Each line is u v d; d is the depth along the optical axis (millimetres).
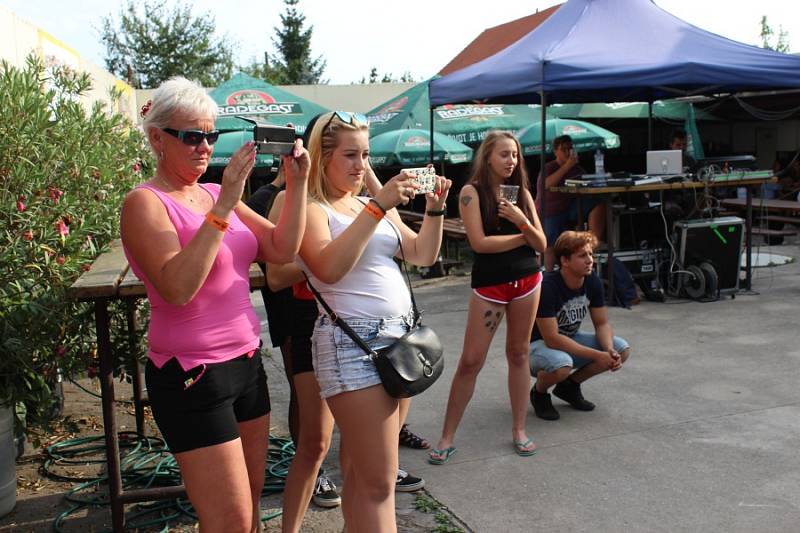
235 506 2275
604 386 5273
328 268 2379
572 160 8898
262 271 3086
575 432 4430
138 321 4520
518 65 7855
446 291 9133
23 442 4266
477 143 14828
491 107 15055
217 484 2252
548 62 7488
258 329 2473
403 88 20812
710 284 7781
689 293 7953
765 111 13594
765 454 4027
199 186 2531
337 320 2479
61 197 4043
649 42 7848
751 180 7980
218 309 2293
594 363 4551
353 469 2568
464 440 4359
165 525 3426
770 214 13305
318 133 2613
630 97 10102
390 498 2525
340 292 2498
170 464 4008
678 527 3279
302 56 48000
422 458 4121
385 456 2480
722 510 3420
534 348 4602
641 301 8016
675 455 4059
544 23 8664
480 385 5379
